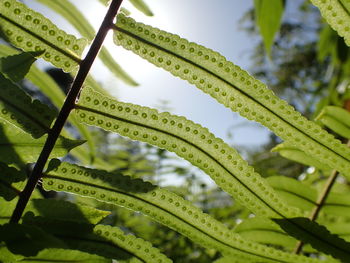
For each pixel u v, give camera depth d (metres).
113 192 0.15
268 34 0.26
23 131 0.14
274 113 0.15
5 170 0.14
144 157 0.49
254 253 0.15
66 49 0.14
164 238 0.41
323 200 0.22
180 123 0.15
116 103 0.15
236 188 0.16
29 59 0.14
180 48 0.15
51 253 0.13
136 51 0.15
